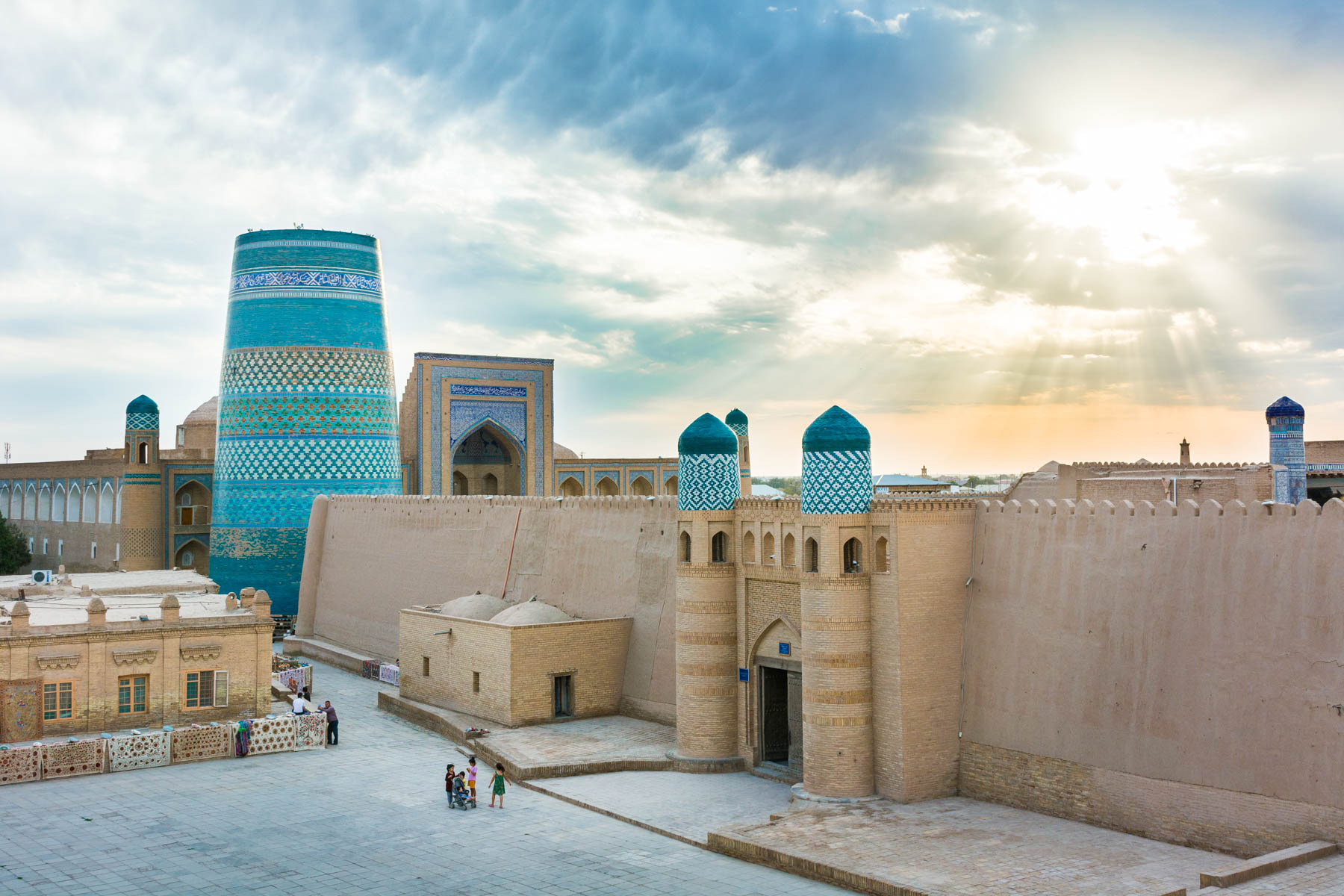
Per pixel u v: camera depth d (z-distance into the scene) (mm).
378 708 24344
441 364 37344
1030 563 15930
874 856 13344
